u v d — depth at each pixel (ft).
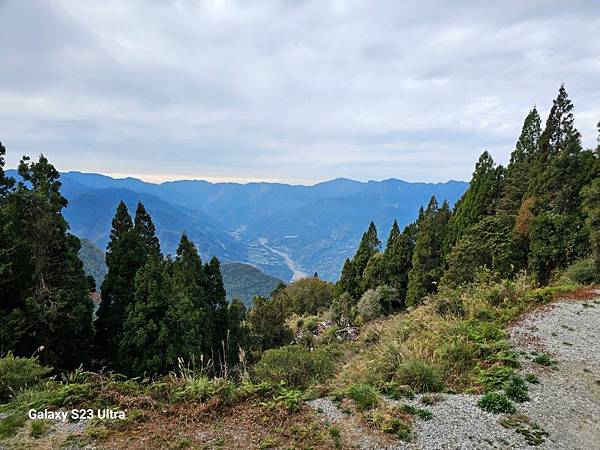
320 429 18.63
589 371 25.48
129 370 49.70
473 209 102.94
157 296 50.44
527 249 78.48
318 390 24.00
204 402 21.01
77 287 52.54
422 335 33.45
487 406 20.83
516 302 41.32
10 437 17.35
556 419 19.75
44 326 48.39
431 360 26.68
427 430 18.60
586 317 36.01
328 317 114.52
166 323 50.52
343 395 22.50
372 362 27.53
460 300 43.32
